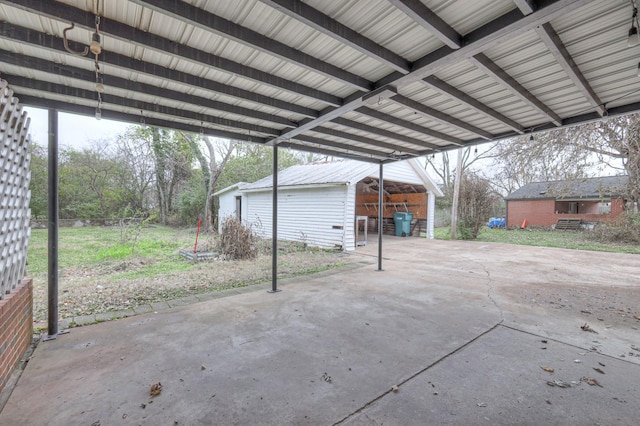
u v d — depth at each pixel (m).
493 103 3.37
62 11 1.68
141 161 19.77
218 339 2.96
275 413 1.90
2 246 2.30
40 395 2.07
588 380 2.27
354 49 2.23
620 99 3.24
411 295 4.48
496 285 5.10
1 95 2.20
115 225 16.52
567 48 2.30
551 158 11.88
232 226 8.12
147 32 1.98
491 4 1.79
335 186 9.81
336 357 2.61
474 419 1.85
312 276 5.79
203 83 2.64
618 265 6.98
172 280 5.45
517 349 2.77
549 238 13.12
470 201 13.30
